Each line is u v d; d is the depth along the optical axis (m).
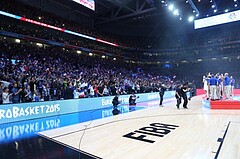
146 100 15.62
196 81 27.30
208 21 21.55
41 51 18.05
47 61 16.84
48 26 17.72
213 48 28.25
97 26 25.58
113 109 10.78
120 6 20.84
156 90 18.23
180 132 5.35
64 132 5.64
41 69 14.50
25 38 16.27
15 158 3.67
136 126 6.19
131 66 29.25
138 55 30.77
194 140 4.58
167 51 31.34
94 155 3.76
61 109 9.15
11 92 9.00
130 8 21.78
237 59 27.16
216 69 28.14
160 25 30.81
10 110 7.21
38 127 6.37
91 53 24.58
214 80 10.48
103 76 19.42
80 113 9.46
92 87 12.23
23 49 16.47
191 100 15.50
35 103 8.08
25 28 17.52
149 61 31.48
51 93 11.14
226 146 4.09
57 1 20.25
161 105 11.84
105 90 12.61
